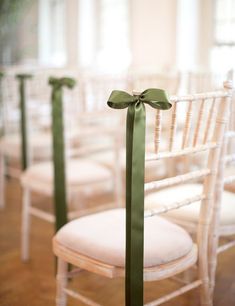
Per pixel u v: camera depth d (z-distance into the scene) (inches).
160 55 156.4
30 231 105.2
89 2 192.1
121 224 57.2
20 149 107.9
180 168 87.7
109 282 80.9
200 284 58.3
